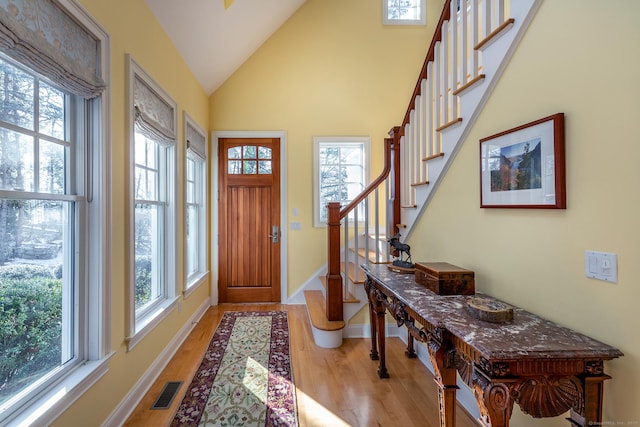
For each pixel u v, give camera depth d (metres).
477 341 1.05
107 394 1.59
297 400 1.94
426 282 1.76
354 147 4.18
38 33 1.13
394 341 2.86
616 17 1.00
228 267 4.02
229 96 3.98
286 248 4.03
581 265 1.13
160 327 2.31
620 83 0.99
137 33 1.96
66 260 1.43
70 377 1.36
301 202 4.05
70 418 1.29
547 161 1.25
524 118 1.40
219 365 2.39
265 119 4.01
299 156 4.05
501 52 1.51
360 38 4.11
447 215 2.10
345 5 4.10
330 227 2.88
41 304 1.28
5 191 1.10
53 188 1.36
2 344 1.10
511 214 1.49
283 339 2.89
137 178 2.19
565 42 1.19
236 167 4.02
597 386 0.99
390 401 1.94
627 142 0.97
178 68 2.75
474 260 1.79
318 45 4.07
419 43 4.15
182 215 2.87
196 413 1.81
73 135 1.48
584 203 1.12
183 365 2.39
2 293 1.11
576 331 1.15
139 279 2.22
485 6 1.67
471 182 1.82
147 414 1.80
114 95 1.69
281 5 3.60
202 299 3.61
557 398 0.99
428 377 2.22
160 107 2.37
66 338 1.42
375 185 2.95
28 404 1.16
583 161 1.12
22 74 1.19
